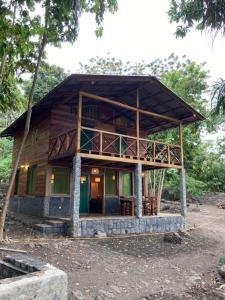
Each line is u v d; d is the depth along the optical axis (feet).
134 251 24.85
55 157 34.22
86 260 20.12
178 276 19.02
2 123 76.28
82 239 27.04
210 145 81.41
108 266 19.49
